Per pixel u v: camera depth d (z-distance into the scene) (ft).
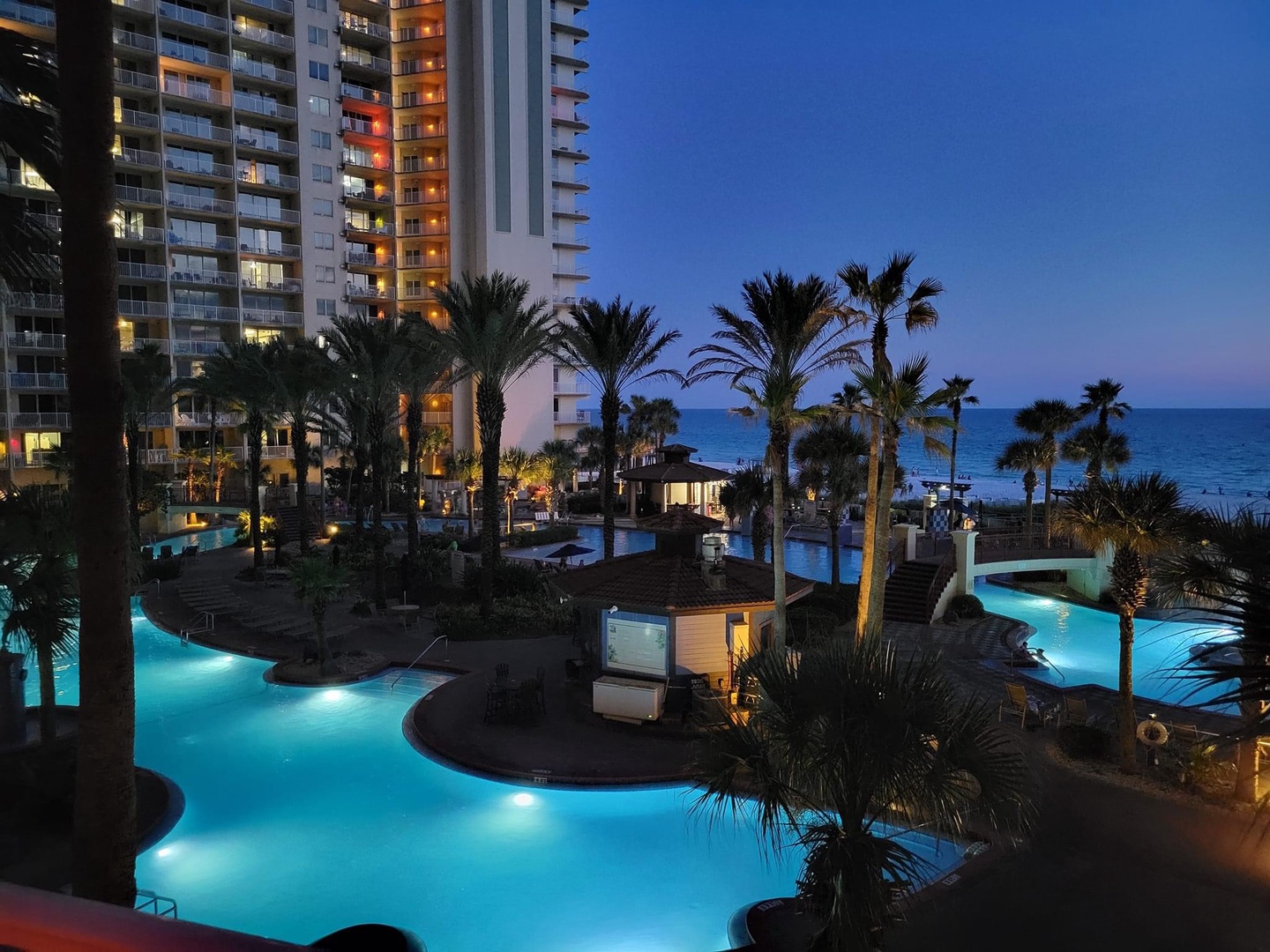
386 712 66.69
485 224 240.73
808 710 26.02
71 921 5.09
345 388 122.83
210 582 111.04
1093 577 106.73
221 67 211.82
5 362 178.70
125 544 29.55
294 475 233.76
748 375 66.39
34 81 24.20
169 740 60.80
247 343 138.92
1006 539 115.55
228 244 214.69
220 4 213.46
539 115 248.52
